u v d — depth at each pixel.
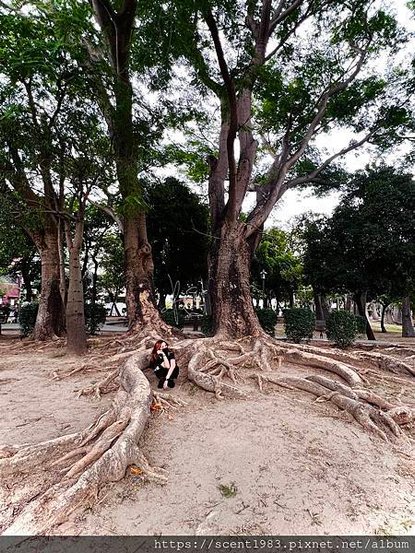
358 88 11.21
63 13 7.39
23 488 2.93
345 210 13.92
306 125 11.73
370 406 4.69
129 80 8.84
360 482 3.12
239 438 3.75
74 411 4.74
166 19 5.83
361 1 10.09
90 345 9.65
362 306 15.52
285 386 5.81
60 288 11.21
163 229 17.38
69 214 8.80
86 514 2.58
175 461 3.33
